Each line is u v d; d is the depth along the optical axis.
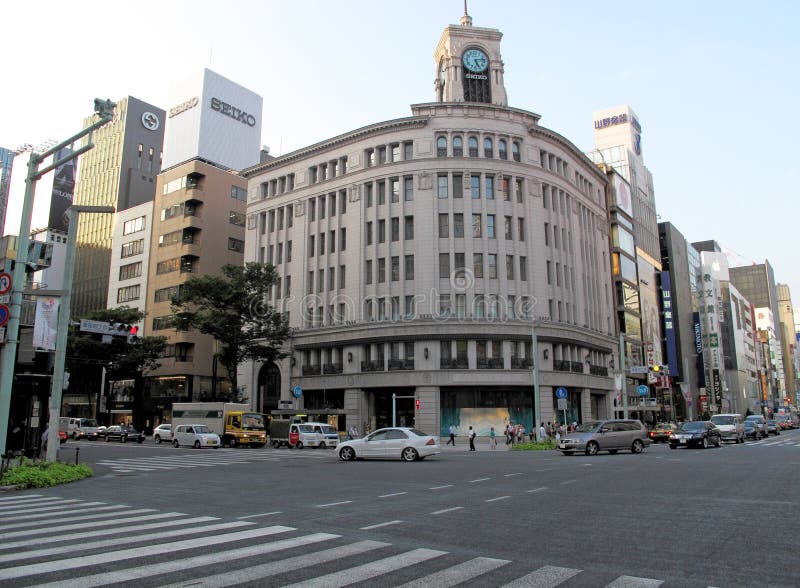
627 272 67.69
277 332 46.97
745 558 7.08
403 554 7.35
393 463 24.05
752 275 166.75
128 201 88.25
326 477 18.16
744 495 12.67
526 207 49.66
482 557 7.17
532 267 48.59
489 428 45.03
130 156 90.56
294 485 15.86
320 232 53.16
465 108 50.06
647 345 70.75
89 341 53.09
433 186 48.41
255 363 55.00
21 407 26.11
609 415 56.50
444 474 18.58
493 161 49.28
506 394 45.88
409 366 45.53
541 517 10.07
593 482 15.59
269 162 57.53
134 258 72.19
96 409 71.88
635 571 6.50
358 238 50.00
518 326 46.34
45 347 20.50
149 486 16.14
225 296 44.69
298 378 51.47
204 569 6.63
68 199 88.69
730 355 112.62
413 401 46.16
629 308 66.25
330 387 48.81
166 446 41.34
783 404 155.25
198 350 63.88
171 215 67.94
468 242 47.56
